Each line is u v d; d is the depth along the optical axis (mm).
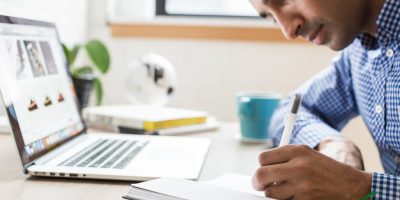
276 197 613
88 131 1188
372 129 1051
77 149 875
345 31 890
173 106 1812
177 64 1797
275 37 1740
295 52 1749
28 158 716
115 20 1788
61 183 683
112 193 640
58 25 1527
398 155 978
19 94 751
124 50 1805
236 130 1300
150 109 1305
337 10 860
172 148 904
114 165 743
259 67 1769
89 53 1352
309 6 853
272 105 1157
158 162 775
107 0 1807
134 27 1784
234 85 1785
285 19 879
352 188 627
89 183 687
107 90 1817
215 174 789
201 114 1266
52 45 977
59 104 926
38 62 873
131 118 1147
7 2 1184
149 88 1351
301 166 617
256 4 908
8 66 740
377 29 921
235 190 618
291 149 646
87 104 1317
